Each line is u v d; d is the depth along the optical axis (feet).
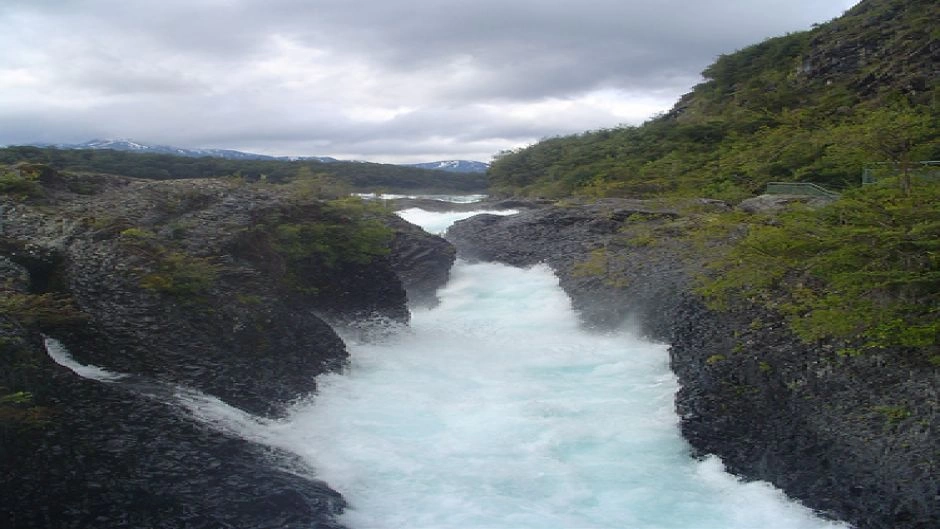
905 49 156.56
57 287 44.68
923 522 31.27
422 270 93.04
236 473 34.01
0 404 31.27
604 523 33.99
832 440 38.29
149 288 45.91
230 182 69.72
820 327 45.88
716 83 253.24
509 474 38.55
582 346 64.90
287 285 60.70
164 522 29.84
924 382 38.40
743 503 35.88
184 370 42.68
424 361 59.06
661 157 184.14
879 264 44.55
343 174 305.32
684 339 58.18
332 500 33.86
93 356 40.91
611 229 108.37
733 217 81.51
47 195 55.77
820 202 90.33
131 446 33.63
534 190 220.64
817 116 150.41
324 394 48.29
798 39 234.79
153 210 57.72
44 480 29.94
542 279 94.79
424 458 40.11
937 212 43.01
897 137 61.57
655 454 41.37
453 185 344.90
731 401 45.44
